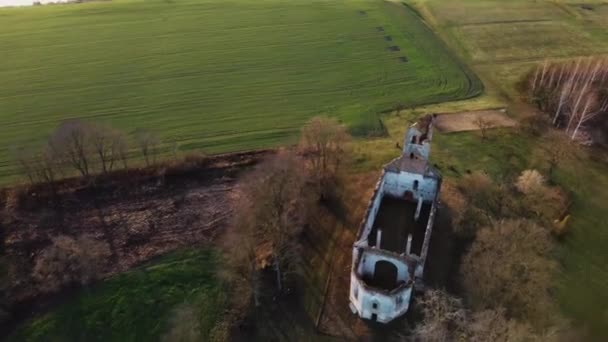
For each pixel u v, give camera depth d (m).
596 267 58.91
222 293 55.78
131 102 93.75
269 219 61.12
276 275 57.31
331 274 57.69
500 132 83.31
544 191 68.31
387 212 65.75
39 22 123.12
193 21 125.75
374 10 133.75
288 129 86.12
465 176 72.44
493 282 51.38
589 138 82.06
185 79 101.38
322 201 68.38
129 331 52.50
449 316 48.41
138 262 59.22
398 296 48.88
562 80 95.50
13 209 66.12
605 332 51.44
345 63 108.69
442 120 87.31
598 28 126.44
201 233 63.53
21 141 82.31
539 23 128.50
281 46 115.06
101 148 70.38
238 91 97.88
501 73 105.38
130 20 125.12
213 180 73.00
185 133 84.94
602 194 70.19
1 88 97.19
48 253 58.00
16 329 52.06
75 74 102.38
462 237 61.28
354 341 50.38
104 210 66.88
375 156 77.75
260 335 51.66
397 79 102.75
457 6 137.62
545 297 53.06
